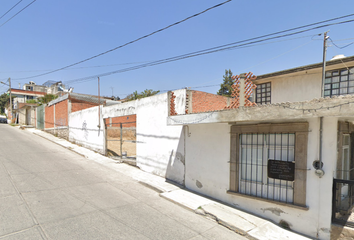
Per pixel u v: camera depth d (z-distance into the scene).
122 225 4.58
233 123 5.98
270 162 5.17
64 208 5.20
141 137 10.01
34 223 4.36
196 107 9.66
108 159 11.95
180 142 7.87
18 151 12.16
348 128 4.99
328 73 8.77
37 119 26.80
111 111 12.27
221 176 6.29
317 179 4.48
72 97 18.16
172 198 6.41
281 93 10.09
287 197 4.91
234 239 4.42
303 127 4.65
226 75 26.94
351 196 5.00
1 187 6.29
